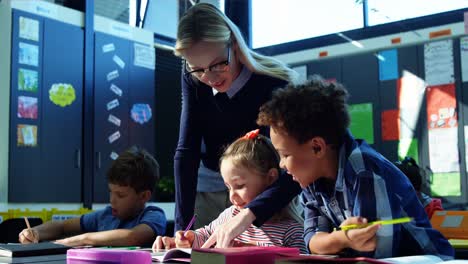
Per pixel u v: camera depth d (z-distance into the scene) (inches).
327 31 129.3
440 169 118.7
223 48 61.0
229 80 63.2
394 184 42.4
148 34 165.5
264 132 66.0
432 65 119.6
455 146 116.8
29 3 139.8
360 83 126.3
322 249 42.6
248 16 133.2
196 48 60.2
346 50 127.9
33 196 137.9
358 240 37.8
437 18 118.8
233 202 61.6
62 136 144.4
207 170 73.5
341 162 43.9
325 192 46.7
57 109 143.8
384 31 124.3
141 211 81.2
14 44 136.4
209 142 71.6
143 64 163.6
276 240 59.3
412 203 43.5
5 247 47.9
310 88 44.8
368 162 42.4
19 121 136.4
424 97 120.6
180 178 70.0
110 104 155.0
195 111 69.8
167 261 39.8
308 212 50.8
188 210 70.0
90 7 152.0
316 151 43.9
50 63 142.9
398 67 123.0
